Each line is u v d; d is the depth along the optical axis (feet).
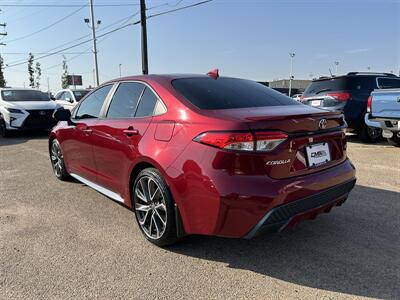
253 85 13.69
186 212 10.28
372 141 31.35
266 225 9.48
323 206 10.80
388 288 9.33
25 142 35.01
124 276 10.02
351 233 12.59
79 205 15.78
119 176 13.32
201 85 12.28
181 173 10.19
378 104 26.53
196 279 9.86
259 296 9.06
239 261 10.80
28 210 15.17
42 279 9.87
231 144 9.37
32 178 20.38
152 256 11.14
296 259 10.87
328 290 9.28
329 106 30.94
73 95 51.21
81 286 9.53
